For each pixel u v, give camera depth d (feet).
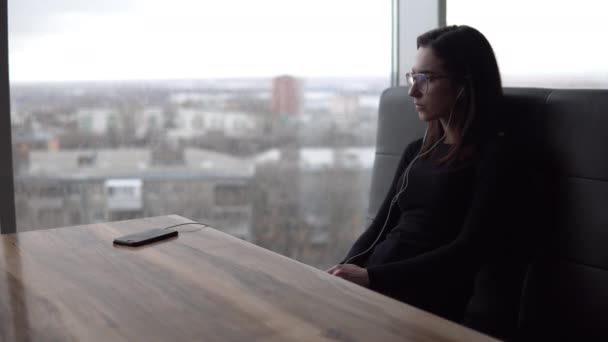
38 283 3.74
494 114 5.69
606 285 5.05
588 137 5.16
